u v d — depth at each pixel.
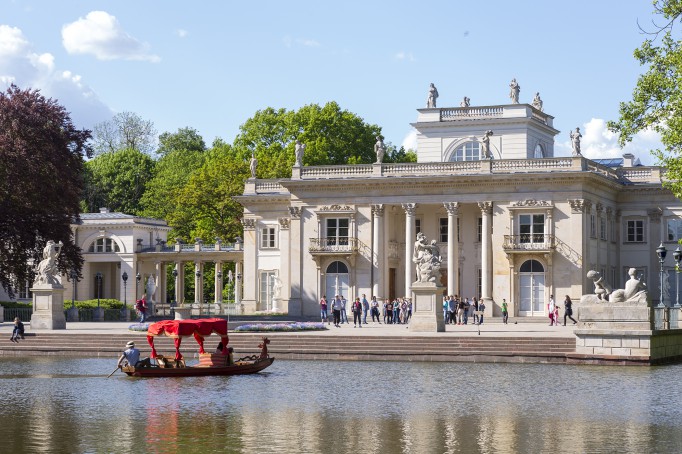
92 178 140.62
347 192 88.81
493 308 84.69
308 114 119.06
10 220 80.81
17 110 80.31
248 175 114.56
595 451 26.59
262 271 95.94
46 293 65.38
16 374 46.41
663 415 32.25
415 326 61.06
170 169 137.50
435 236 90.50
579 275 82.75
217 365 46.16
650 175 91.31
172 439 28.78
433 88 94.38
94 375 45.81
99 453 26.94
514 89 92.38
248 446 27.64
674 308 54.22
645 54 52.88
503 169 85.12
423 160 93.31
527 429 29.86
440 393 38.03
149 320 89.44
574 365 48.72
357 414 32.97
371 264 88.00
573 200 83.06
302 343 55.28
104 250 115.12
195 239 111.00
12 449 27.53
